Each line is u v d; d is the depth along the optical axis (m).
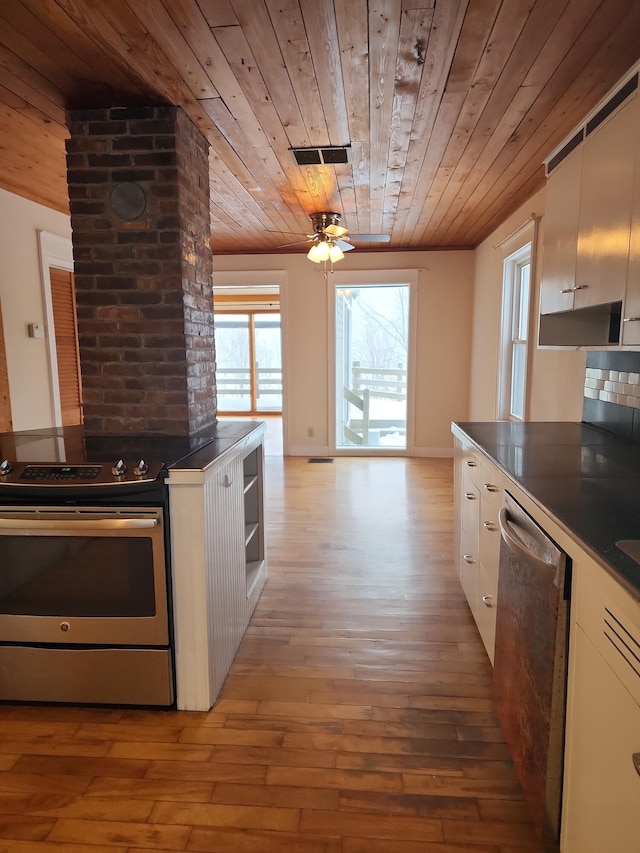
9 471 1.83
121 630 1.88
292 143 2.71
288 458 6.13
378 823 1.47
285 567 3.17
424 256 5.78
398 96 2.20
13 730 1.84
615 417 2.44
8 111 2.36
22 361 3.81
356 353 6.19
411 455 6.16
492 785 1.59
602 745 1.06
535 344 3.56
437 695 2.01
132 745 1.76
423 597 2.78
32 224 3.89
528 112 2.36
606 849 1.04
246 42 1.81
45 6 1.60
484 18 1.67
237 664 2.21
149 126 2.28
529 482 1.63
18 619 1.90
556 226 2.38
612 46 1.83
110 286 2.38
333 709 1.93
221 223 4.57
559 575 1.24
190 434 2.45
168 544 1.85
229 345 10.52
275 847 1.40
